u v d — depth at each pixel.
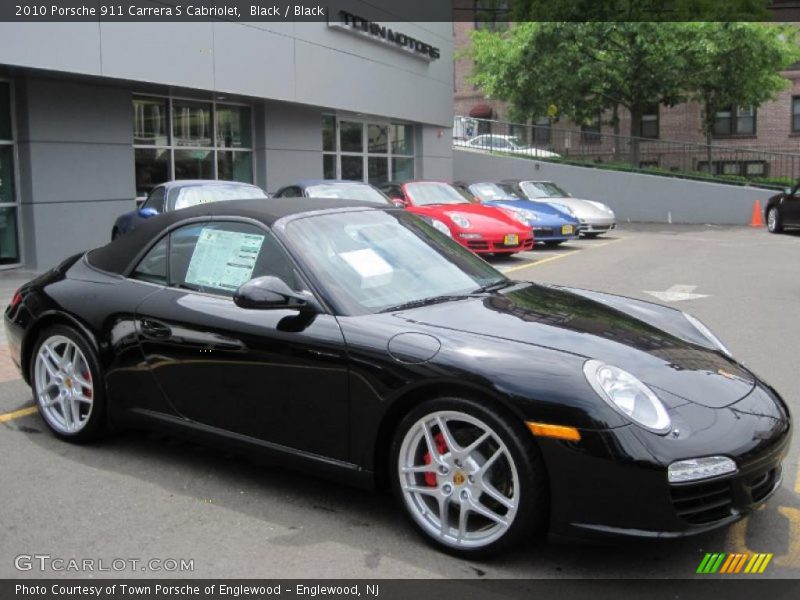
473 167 27.66
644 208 25.19
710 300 9.45
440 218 12.66
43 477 4.21
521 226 13.03
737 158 26.00
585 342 3.45
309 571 3.24
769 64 24.48
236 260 4.14
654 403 3.13
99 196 12.94
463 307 3.82
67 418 4.70
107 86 12.93
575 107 26.22
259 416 3.87
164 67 12.84
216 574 3.22
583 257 14.12
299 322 3.74
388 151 21.53
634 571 3.23
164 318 4.18
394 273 4.08
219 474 4.25
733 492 3.11
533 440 3.13
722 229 21.98
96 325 4.46
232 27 14.24
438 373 3.29
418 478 3.48
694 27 23.47
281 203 4.42
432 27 22.00
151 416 4.31
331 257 3.99
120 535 3.56
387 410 3.45
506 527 3.19
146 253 4.52
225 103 15.97
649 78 24.86
